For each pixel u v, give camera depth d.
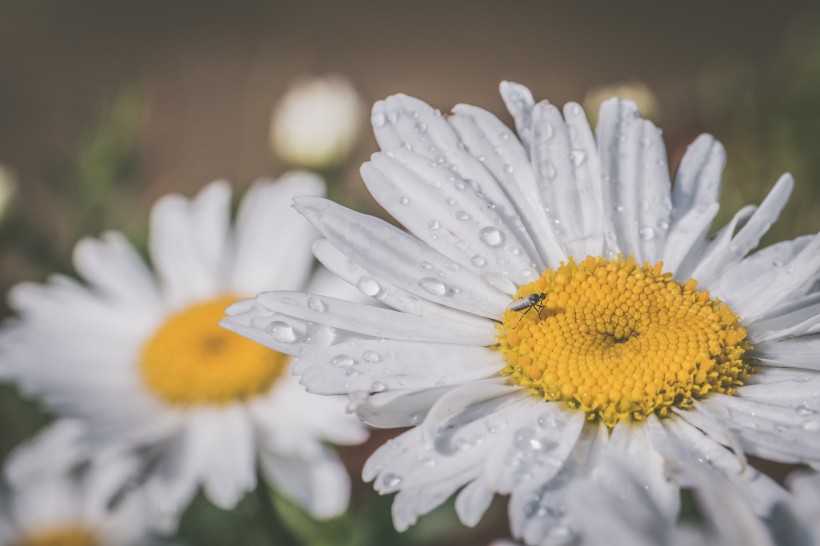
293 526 0.18
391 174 0.15
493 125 0.16
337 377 0.14
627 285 0.15
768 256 0.15
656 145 0.16
